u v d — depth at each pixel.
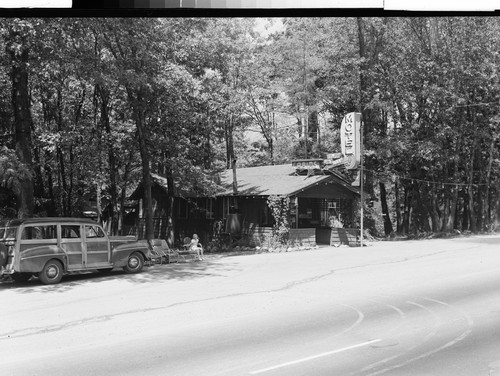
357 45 33.56
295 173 29.06
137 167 29.45
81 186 30.14
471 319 9.67
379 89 32.62
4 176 16.33
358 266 18.56
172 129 24.52
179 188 29.98
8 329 9.30
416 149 32.44
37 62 16.91
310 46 34.44
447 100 32.75
